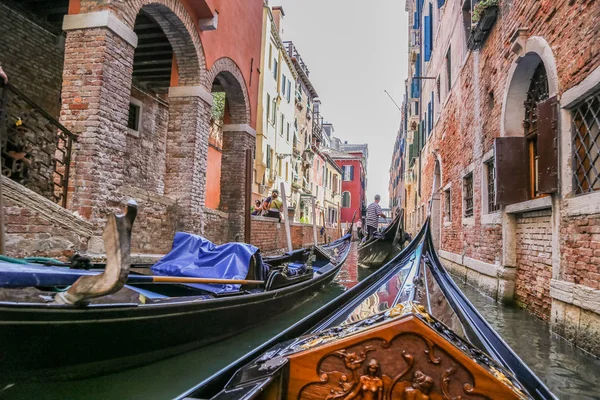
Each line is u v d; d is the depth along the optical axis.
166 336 3.38
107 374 2.97
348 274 11.23
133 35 5.92
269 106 19.28
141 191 6.29
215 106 14.50
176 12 6.88
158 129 11.38
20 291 2.66
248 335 4.64
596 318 3.52
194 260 4.74
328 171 36.62
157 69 9.55
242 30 9.94
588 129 3.88
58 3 7.35
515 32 5.44
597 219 3.53
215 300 3.89
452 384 1.34
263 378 1.45
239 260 4.72
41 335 2.52
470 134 8.27
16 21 7.29
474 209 7.86
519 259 5.77
